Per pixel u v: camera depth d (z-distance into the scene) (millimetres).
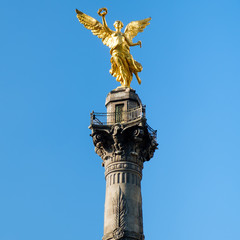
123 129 87875
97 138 89000
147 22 101750
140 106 89375
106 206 86125
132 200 85812
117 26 97812
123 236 82625
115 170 87688
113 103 92125
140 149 89688
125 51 95375
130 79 95562
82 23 98500
